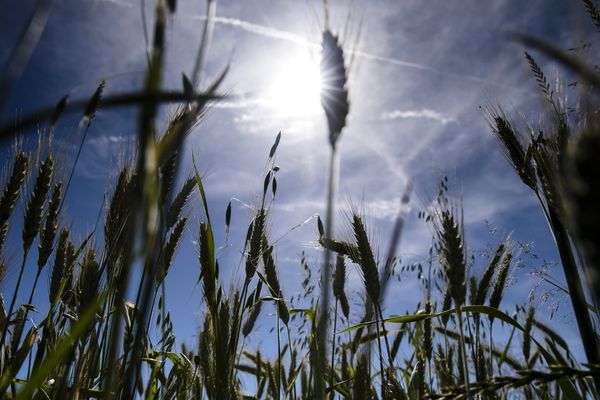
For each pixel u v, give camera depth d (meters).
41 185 0.40
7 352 0.41
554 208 0.32
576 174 0.10
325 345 0.23
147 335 0.42
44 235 0.42
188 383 0.50
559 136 0.28
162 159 0.15
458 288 0.26
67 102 0.15
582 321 0.32
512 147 0.39
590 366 0.22
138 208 0.13
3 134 0.12
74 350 0.36
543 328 0.52
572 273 0.33
